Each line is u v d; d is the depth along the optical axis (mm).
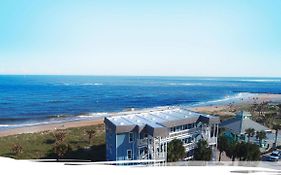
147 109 127312
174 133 35219
